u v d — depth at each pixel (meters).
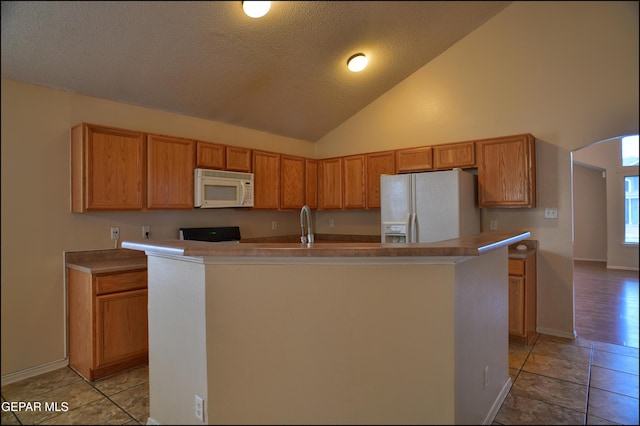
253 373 1.74
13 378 2.68
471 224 3.74
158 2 2.39
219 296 1.73
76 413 2.26
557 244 3.54
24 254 2.73
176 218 3.66
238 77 3.37
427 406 1.66
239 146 4.16
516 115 3.71
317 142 5.24
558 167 3.51
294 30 3.01
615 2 3.24
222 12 2.62
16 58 2.50
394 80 4.35
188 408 1.83
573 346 3.28
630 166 7.11
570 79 3.43
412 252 1.58
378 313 1.69
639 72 3.13
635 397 2.38
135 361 2.94
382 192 3.91
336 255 1.61
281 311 1.72
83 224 3.03
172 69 3.02
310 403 1.72
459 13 3.51
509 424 2.10
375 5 3.02
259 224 4.53
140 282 2.93
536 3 3.60
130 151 3.07
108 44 2.59
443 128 4.14
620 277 6.36
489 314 2.16
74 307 2.87
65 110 2.91
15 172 2.67
